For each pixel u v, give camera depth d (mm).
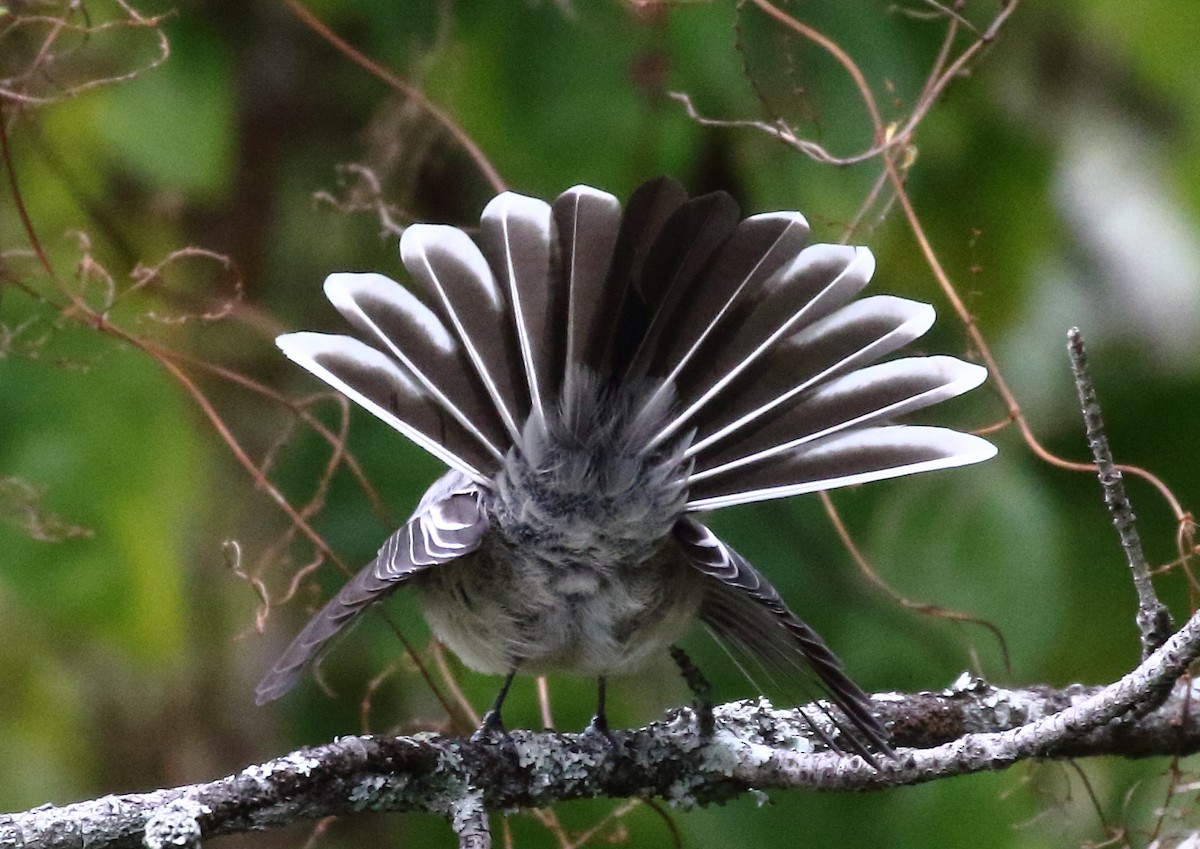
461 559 7312
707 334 7168
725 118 9492
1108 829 7656
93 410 9984
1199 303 12148
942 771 6895
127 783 11531
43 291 10109
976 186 10250
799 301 7184
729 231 7250
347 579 9555
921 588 9734
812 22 9562
